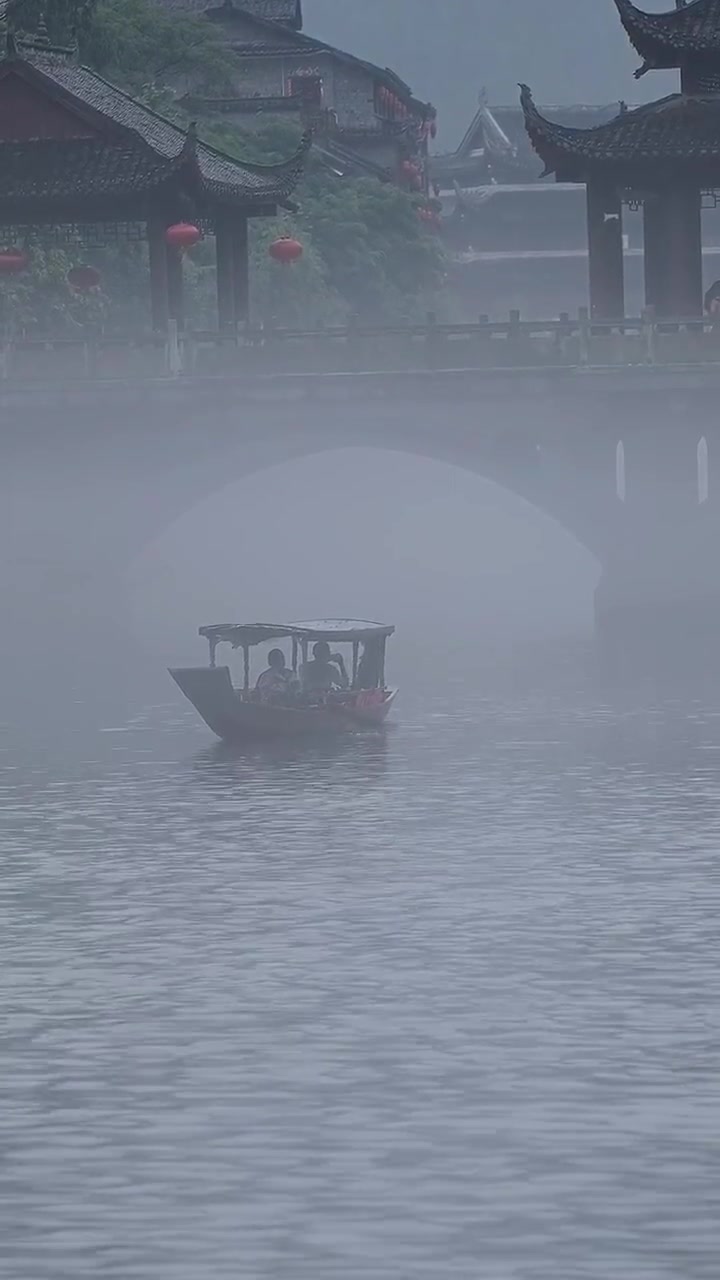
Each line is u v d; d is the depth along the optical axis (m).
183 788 131.75
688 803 124.69
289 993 87.06
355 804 126.25
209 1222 65.00
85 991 87.69
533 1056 78.81
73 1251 63.31
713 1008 84.31
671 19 197.12
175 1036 81.62
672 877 106.19
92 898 103.81
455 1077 76.75
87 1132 72.00
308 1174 68.31
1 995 87.38
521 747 145.00
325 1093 75.31
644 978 88.50
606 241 195.12
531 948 93.31
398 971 90.00
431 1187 67.25
